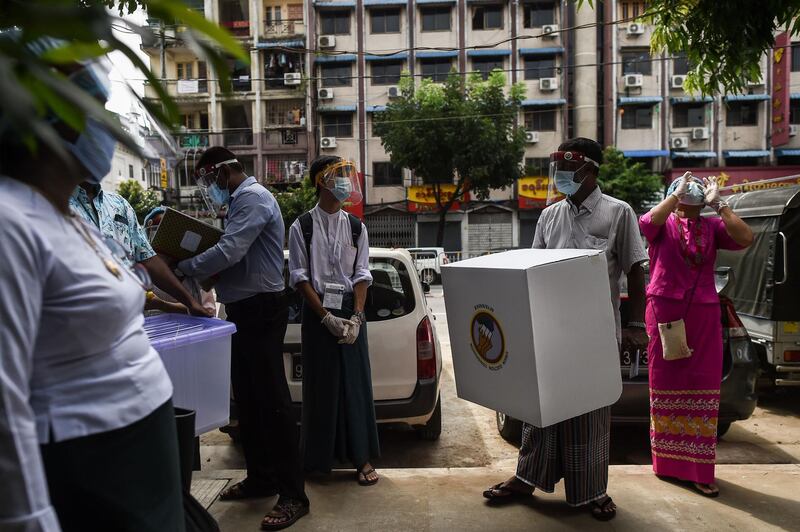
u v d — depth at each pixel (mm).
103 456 1154
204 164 2738
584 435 2551
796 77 23969
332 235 3041
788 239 5184
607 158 23625
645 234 3055
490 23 25984
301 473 2691
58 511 1140
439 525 2561
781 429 4605
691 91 3607
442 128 21203
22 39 691
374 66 26312
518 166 22703
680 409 2957
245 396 2709
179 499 1354
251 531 2535
